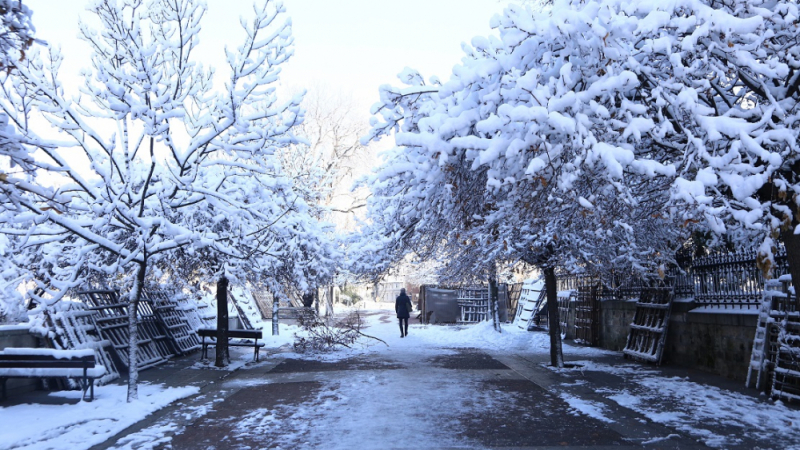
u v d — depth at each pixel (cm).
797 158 538
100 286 1387
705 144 586
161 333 1577
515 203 662
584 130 516
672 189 506
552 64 613
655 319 1423
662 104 552
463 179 705
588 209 597
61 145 872
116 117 945
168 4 977
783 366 902
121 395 956
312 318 1948
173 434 719
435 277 2670
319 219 2158
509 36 568
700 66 588
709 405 849
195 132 1026
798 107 561
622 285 1672
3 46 537
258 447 654
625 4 554
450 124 588
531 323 2422
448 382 1133
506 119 547
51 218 828
